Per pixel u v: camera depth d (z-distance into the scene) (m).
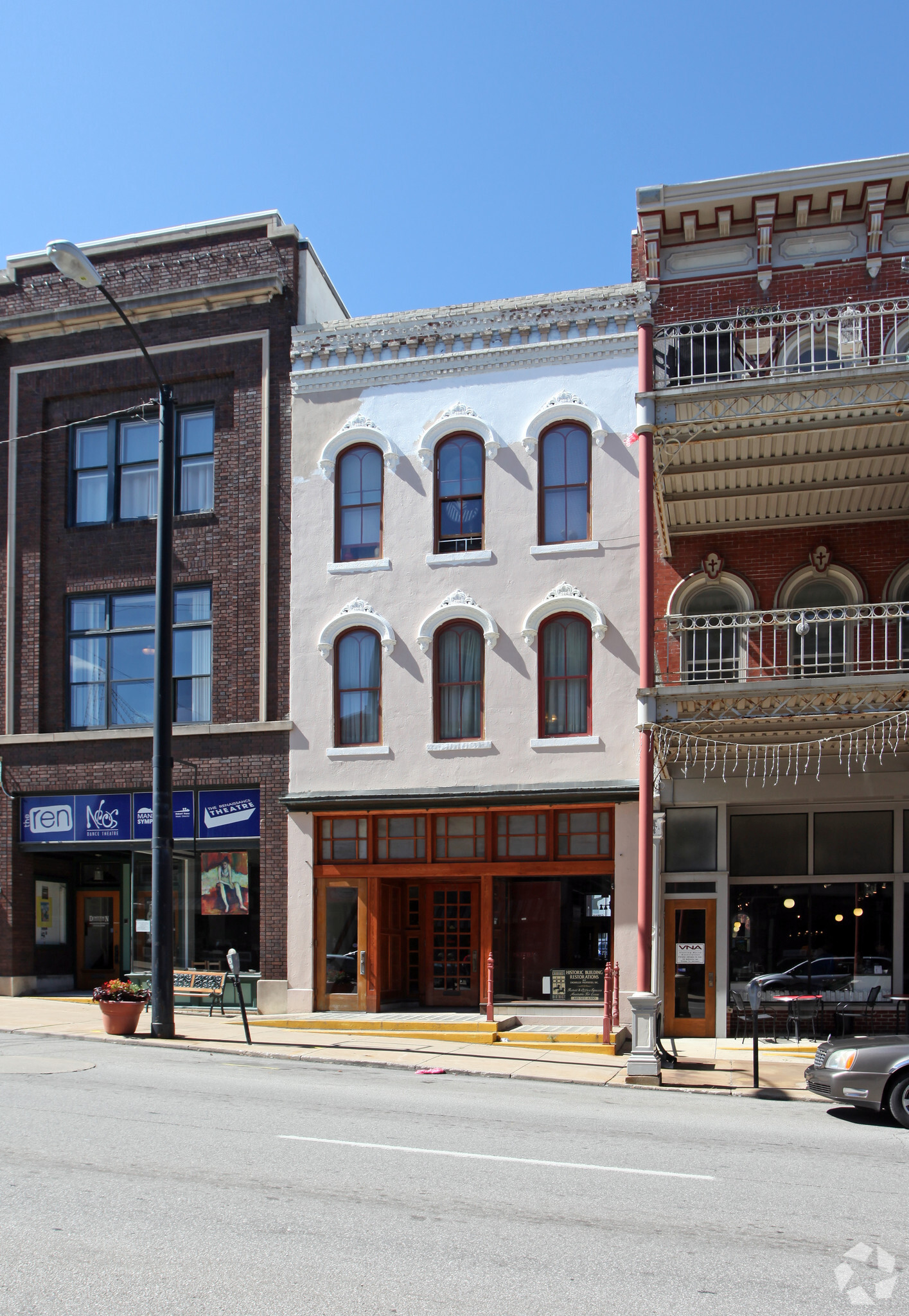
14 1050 14.14
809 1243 6.34
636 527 17.97
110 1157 7.93
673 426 14.80
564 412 18.45
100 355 21.27
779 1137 9.66
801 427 14.91
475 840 18.23
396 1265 5.78
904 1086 10.30
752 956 17.14
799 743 15.09
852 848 16.98
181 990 18.64
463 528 18.91
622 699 17.66
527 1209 6.87
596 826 17.69
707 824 17.30
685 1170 8.06
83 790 20.48
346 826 18.84
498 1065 13.98
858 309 17.16
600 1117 10.44
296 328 19.95
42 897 21.34
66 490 21.39
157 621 15.90
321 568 19.42
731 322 16.88
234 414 20.41
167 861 15.73
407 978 18.80
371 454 19.55
